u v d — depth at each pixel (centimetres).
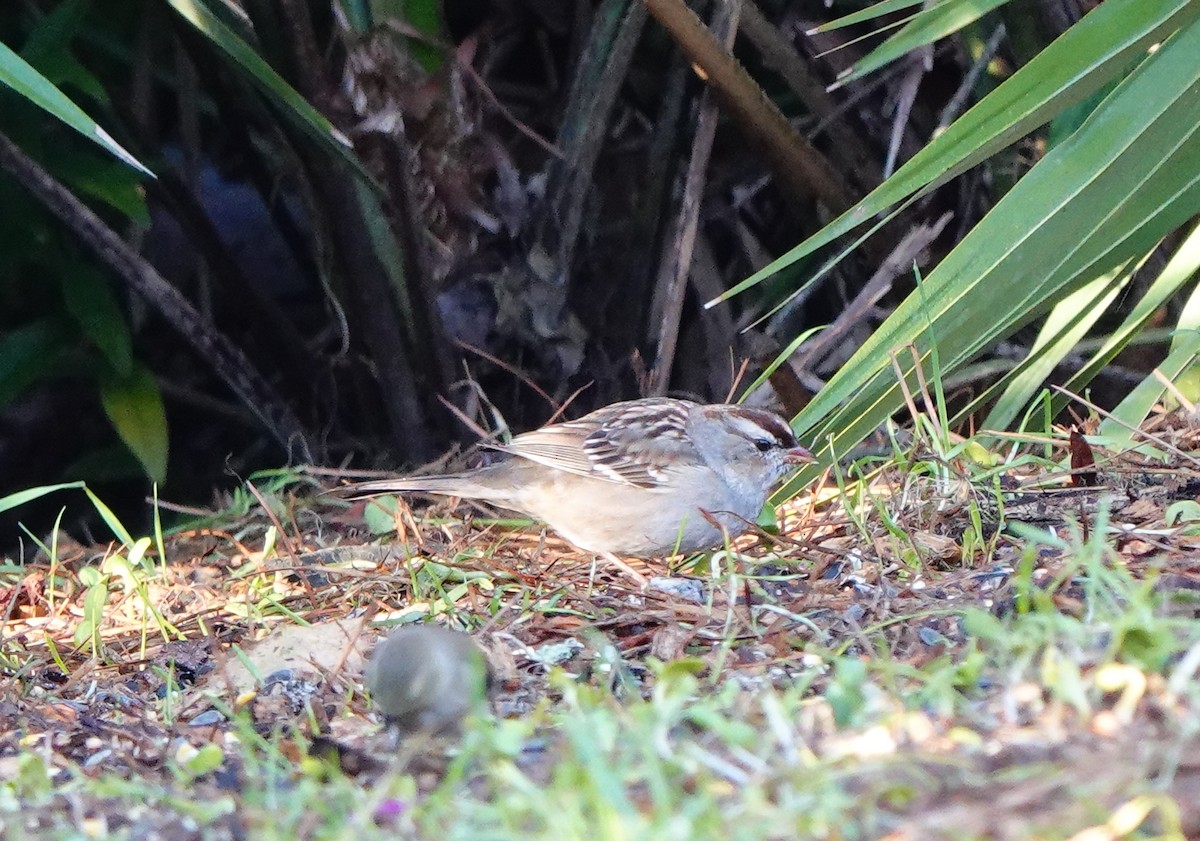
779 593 802
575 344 1275
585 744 467
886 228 1222
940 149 802
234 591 891
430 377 1198
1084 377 1028
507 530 1019
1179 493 870
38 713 712
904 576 788
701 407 970
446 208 1123
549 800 461
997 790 462
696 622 742
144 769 633
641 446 925
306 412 1353
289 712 692
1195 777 451
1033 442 966
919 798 462
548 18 1357
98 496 1389
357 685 719
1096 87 815
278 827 509
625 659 717
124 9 1301
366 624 787
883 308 1273
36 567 995
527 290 1249
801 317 1355
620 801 442
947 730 522
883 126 1277
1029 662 578
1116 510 848
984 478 892
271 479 1232
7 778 616
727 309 1337
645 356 1313
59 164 1146
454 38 1385
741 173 1320
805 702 589
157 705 721
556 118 1345
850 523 894
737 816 449
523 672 707
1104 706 526
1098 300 997
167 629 816
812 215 1206
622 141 1317
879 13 823
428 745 595
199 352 1314
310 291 1473
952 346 913
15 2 1318
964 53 1241
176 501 1395
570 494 937
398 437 1223
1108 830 422
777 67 1212
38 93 711
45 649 826
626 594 827
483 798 527
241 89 1223
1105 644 586
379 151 1079
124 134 1275
